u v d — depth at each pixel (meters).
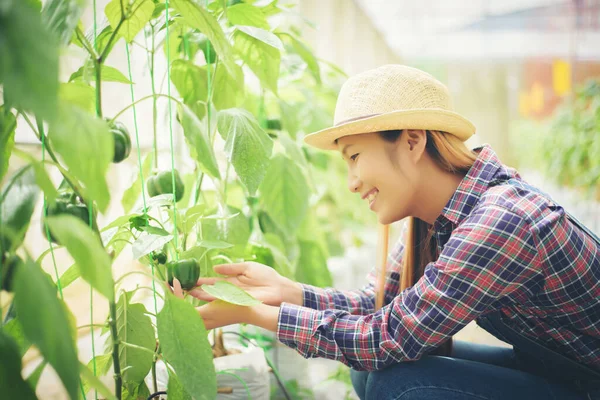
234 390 1.16
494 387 1.11
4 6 0.47
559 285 1.04
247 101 1.54
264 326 1.08
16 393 0.59
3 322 0.82
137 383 1.05
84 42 0.84
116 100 1.75
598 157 3.45
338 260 2.46
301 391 1.75
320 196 2.15
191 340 0.84
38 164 0.62
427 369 1.13
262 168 0.99
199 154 0.94
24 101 0.47
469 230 1.01
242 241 1.23
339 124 1.11
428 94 1.08
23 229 0.70
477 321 1.33
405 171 1.09
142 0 0.86
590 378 1.15
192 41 1.19
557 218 1.02
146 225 0.95
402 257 1.40
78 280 1.78
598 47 4.73
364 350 1.06
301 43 1.37
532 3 4.60
